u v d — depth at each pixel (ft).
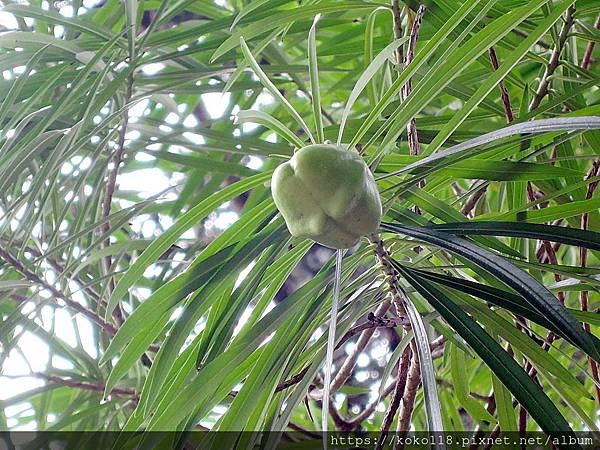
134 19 3.67
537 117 3.74
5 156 3.39
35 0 4.39
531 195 3.52
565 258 5.08
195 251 4.55
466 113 2.59
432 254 3.11
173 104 4.17
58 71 3.66
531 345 2.86
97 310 3.88
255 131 4.86
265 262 2.77
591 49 3.92
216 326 2.79
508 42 3.59
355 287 2.86
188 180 4.57
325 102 5.74
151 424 2.54
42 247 3.89
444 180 3.19
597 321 3.00
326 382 2.02
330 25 4.38
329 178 2.23
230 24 3.92
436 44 2.49
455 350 3.74
